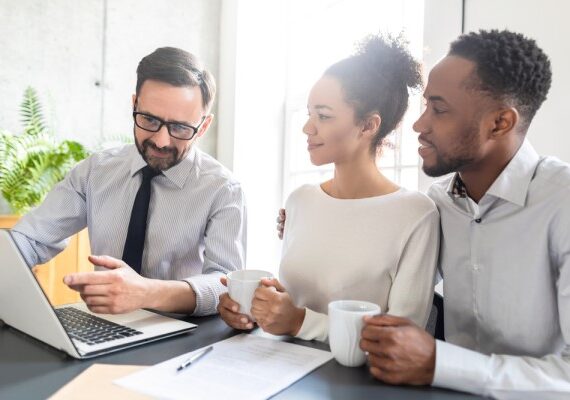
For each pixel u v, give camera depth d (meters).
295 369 0.68
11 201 2.29
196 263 1.38
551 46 1.52
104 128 2.90
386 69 0.91
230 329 0.88
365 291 0.93
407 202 0.94
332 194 1.04
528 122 0.82
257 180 3.19
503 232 0.85
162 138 1.18
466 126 0.78
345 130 0.92
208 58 3.27
